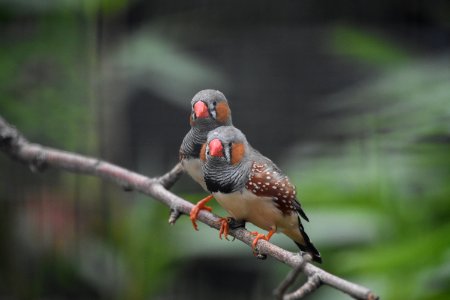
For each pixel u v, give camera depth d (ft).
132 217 35.22
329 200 32.50
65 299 38.19
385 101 36.09
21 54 36.58
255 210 21.11
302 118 46.68
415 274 27.99
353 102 39.83
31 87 36.78
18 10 36.29
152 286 34.73
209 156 20.36
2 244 37.47
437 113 30.78
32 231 37.60
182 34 44.78
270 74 47.34
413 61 36.35
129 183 21.85
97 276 36.60
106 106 38.91
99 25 38.24
